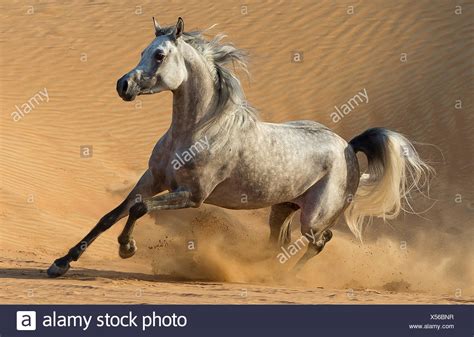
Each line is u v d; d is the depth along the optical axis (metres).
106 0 32.69
